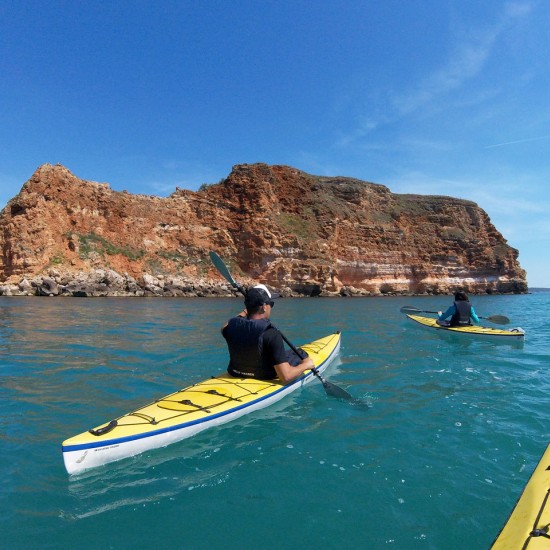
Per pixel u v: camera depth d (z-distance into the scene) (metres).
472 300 41.25
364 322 15.52
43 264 37.94
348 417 4.81
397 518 2.88
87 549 2.53
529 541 2.07
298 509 2.98
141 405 5.14
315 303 31.44
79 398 5.39
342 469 3.57
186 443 4.01
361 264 51.53
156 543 2.60
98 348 9.00
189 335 11.37
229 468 3.57
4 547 2.53
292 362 5.44
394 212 62.34
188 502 3.05
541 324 15.77
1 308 19.78
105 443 3.50
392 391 5.90
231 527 2.76
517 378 6.66
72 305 23.09
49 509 2.94
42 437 4.15
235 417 4.45
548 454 3.18
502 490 3.24
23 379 6.29
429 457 3.80
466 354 8.62
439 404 5.32
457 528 2.78
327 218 53.75
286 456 3.80
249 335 4.92
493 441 4.15
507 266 63.88
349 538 2.66
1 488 3.20
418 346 9.56
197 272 45.72
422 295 55.03
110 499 3.08
